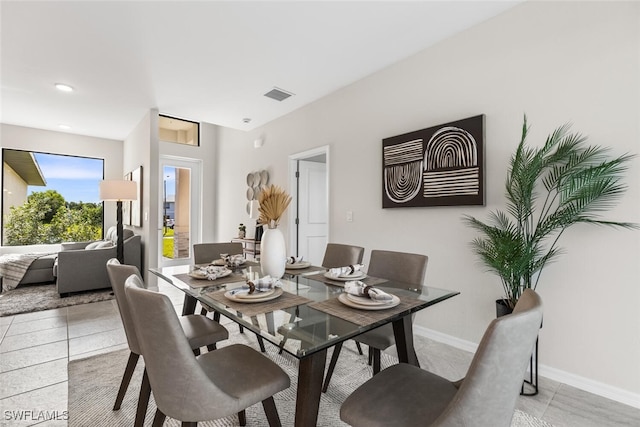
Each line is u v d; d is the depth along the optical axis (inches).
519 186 77.3
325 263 100.8
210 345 72.4
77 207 228.2
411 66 110.9
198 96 147.3
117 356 90.3
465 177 93.7
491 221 90.2
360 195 129.2
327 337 42.5
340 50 107.2
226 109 164.6
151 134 165.9
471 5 85.2
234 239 213.9
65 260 151.0
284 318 48.6
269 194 75.6
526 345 32.8
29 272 171.8
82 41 100.1
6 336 104.3
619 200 69.4
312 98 149.9
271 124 182.9
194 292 62.1
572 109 76.1
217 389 40.6
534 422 62.5
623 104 69.1
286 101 153.3
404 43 103.4
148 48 104.5
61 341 100.4
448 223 100.1
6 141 200.8
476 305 93.4
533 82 82.5
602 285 71.9
